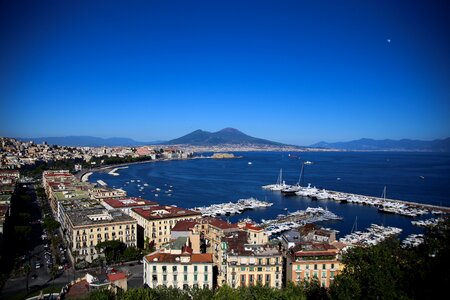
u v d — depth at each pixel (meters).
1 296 151.75
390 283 93.06
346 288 97.44
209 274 150.62
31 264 192.00
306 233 188.75
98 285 126.94
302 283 131.25
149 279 151.62
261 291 115.88
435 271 90.00
